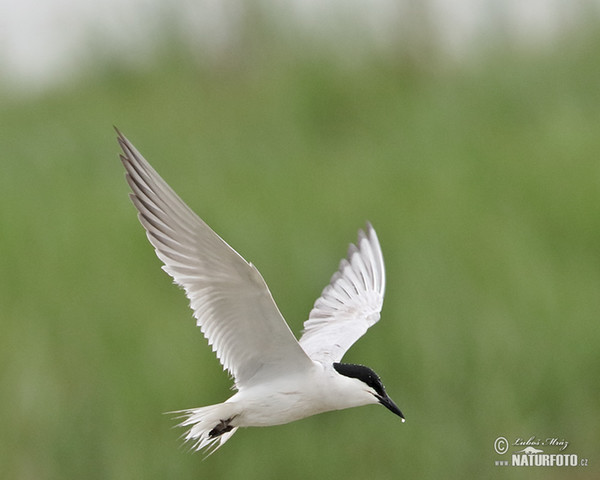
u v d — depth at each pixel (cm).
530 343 1160
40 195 1473
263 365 771
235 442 1109
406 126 1673
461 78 1802
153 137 1689
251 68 1916
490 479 1113
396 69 1856
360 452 1112
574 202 1327
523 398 1140
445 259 1245
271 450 1107
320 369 779
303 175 1480
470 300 1192
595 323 1173
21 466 1114
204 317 738
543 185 1363
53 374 1157
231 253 705
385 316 1175
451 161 1483
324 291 936
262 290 720
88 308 1219
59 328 1197
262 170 1523
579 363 1154
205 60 1941
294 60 1886
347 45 1892
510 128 1636
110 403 1128
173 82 1889
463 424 1125
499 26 1886
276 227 1288
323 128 1733
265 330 745
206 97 1844
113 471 1104
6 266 1287
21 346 1184
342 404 782
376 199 1361
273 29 1934
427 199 1367
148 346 1162
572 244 1295
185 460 1104
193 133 1698
